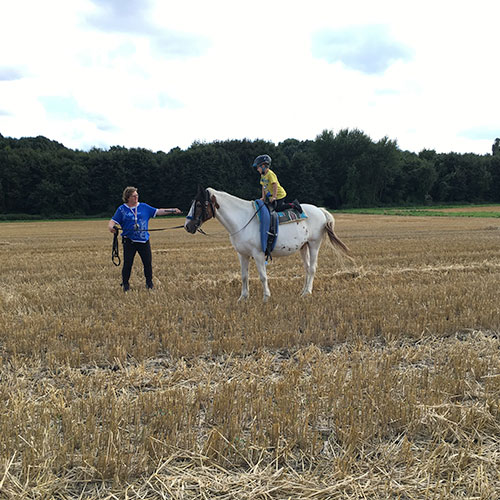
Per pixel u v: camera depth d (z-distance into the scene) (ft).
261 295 27.27
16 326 19.89
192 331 20.18
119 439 10.46
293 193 241.76
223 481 9.50
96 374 14.67
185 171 218.59
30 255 52.85
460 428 11.29
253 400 12.48
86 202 217.56
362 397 12.92
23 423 11.16
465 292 27.17
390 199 267.39
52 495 9.08
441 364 16.22
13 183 208.44
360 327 20.25
